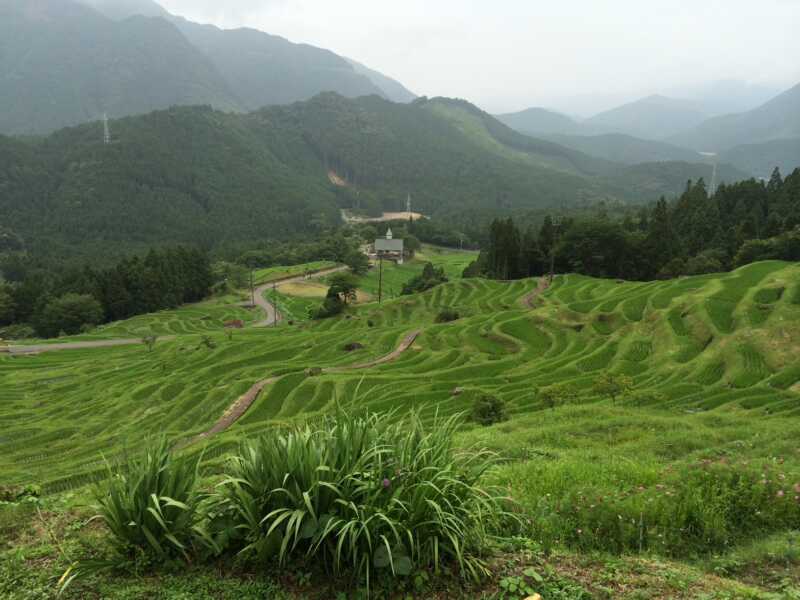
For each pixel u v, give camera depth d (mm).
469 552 6262
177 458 6867
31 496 9062
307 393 52312
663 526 7906
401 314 103562
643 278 112562
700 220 128875
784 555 7055
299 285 167375
